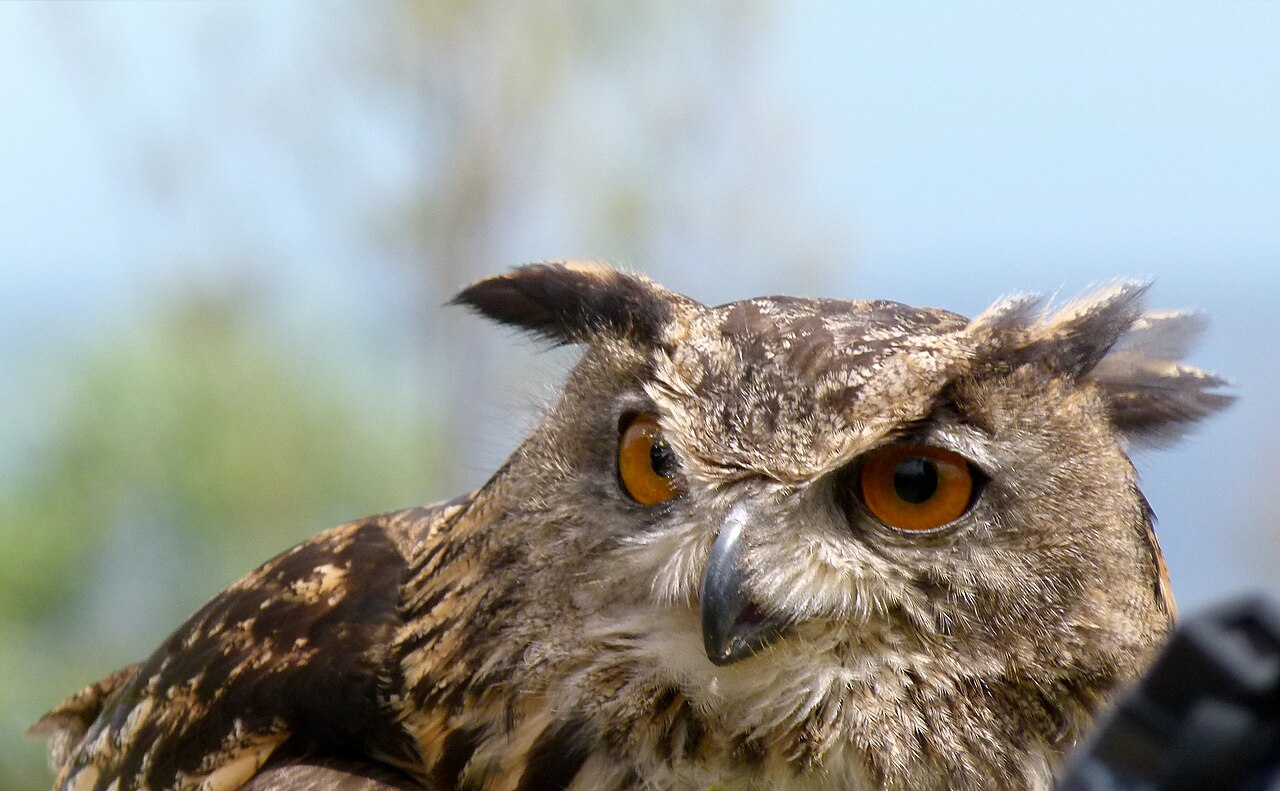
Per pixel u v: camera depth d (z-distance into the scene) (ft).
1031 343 9.05
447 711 9.14
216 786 9.21
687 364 9.05
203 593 20.21
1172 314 9.24
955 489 9.02
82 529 19.60
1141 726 8.48
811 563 9.03
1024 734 9.04
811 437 9.02
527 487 9.11
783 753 9.07
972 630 9.03
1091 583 9.02
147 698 9.32
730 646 9.01
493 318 9.27
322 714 9.20
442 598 9.15
